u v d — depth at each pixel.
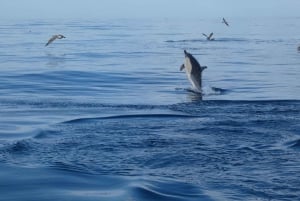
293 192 9.05
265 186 9.34
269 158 11.18
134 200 8.46
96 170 10.23
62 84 23.75
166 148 12.03
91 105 18.12
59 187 9.09
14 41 59.56
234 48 51.69
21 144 12.26
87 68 30.20
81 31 91.75
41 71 28.08
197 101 19.05
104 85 23.62
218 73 28.55
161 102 18.92
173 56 40.78
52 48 49.38
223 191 9.05
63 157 11.20
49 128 14.24
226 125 14.59
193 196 8.74
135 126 14.57
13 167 10.29
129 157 11.26
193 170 10.32
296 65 32.97
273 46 54.41
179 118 15.80
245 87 22.94
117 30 98.25
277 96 20.30
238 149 11.94
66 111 17.00
